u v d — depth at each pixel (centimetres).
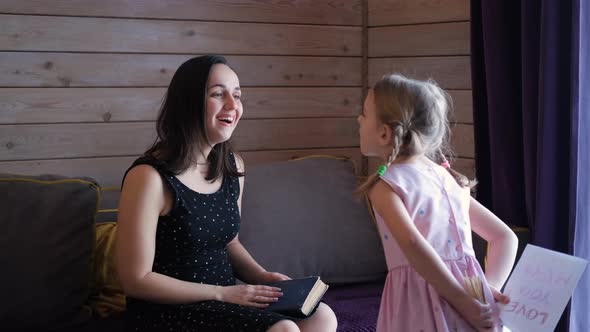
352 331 217
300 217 263
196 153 202
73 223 230
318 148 321
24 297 217
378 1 319
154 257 198
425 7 305
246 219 258
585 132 226
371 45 324
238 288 191
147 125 288
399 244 164
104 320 229
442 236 171
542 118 233
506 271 181
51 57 271
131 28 283
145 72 286
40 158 273
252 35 304
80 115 277
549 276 163
